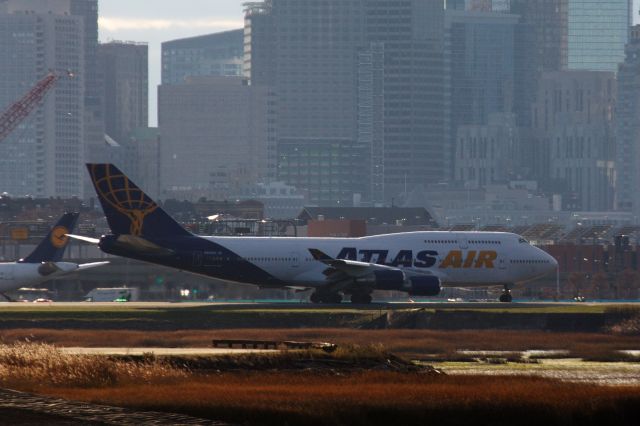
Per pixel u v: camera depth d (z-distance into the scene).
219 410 171.00
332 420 170.62
